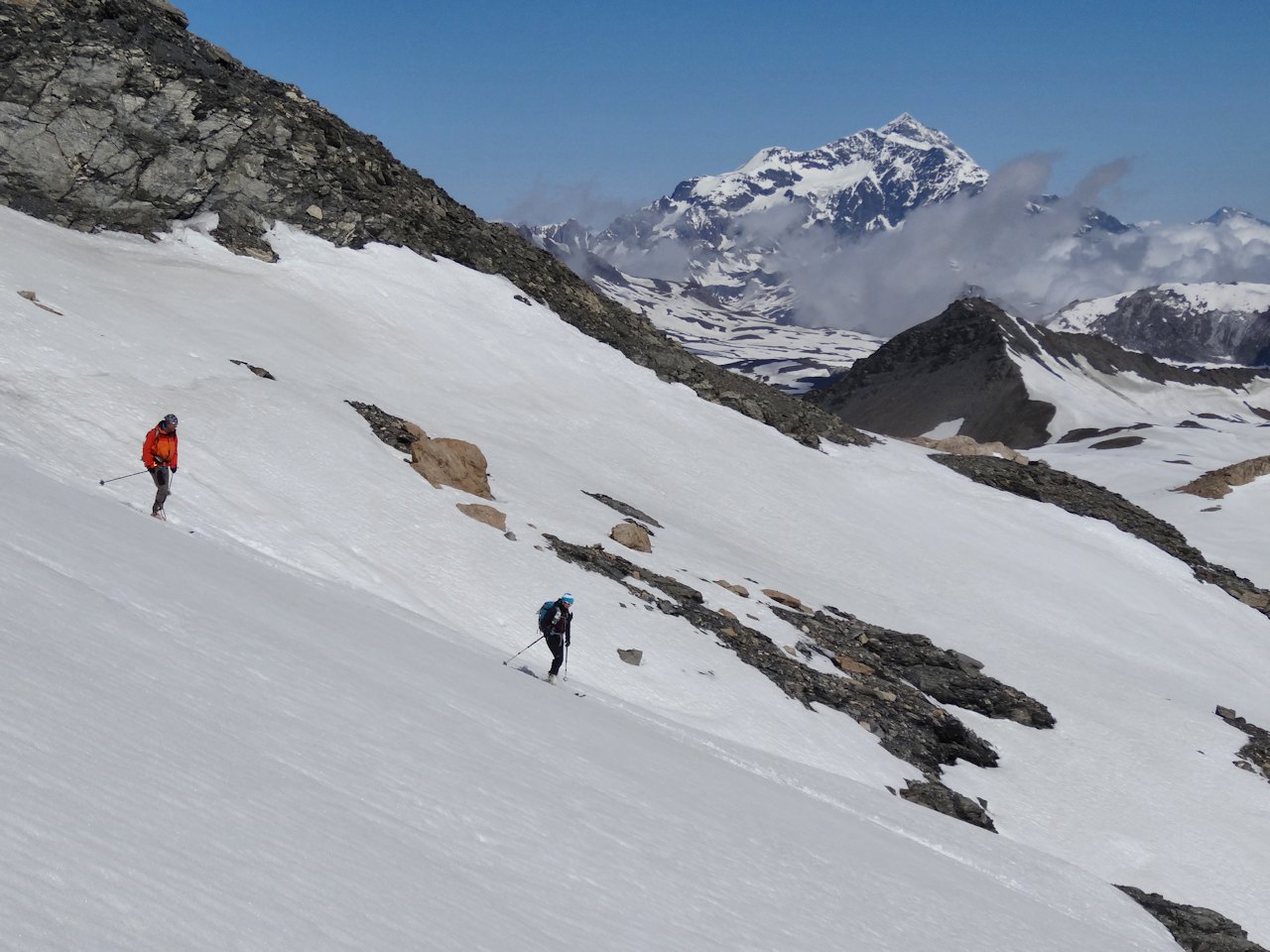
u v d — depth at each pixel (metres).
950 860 24.84
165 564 17.30
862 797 29.09
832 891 15.23
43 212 63.44
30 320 43.50
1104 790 45.50
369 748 10.92
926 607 64.06
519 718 17.83
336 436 46.19
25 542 13.36
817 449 87.06
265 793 7.87
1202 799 46.59
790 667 43.69
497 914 7.84
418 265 80.38
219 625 13.81
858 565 68.00
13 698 7.17
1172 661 67.12
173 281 61.91
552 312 86.38
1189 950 34.81
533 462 59.84
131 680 9.16
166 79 73.31
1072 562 79.00
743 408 87.81
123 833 5.90
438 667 19.73
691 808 16.45
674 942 9.50
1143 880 39.72
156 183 69.56
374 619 23.64
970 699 49.66
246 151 75.31
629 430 74.88
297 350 59.31
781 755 35.72
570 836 11.38
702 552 56.69
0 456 23.95
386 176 86.38
